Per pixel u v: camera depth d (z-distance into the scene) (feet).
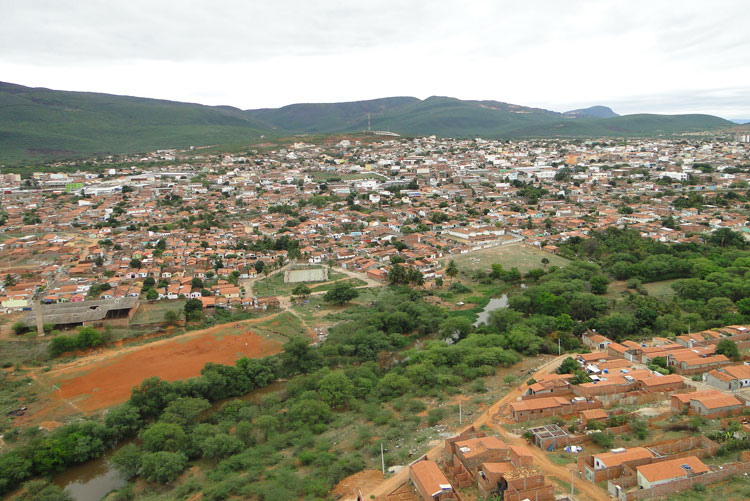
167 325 577.84
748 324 505.66
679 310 572.10
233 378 446.19
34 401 426.92
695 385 377.09
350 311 621.31
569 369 410.31
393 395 405.80
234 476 306.76
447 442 289.33
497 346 481.46
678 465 246.06
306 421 369.30
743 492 232.32
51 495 306.76
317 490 269.44
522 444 297.33
